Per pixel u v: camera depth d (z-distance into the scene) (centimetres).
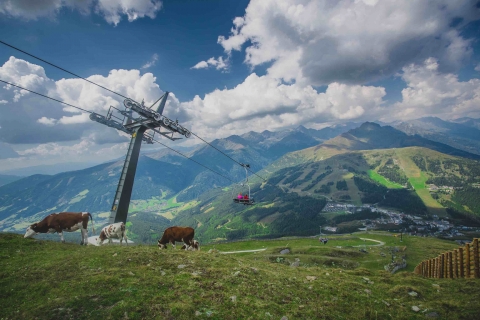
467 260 1712
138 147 3581
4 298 1012
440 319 1145
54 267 1296
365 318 1118
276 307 1087
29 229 1981
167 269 1364
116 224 2345
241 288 1220
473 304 1255
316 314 1081
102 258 1434
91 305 952
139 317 896
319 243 11794
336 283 1521
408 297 1388
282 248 8119
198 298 1057
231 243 9906
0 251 1574
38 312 906
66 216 2108
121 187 3375
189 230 2367
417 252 9950
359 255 8106
